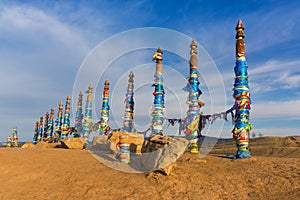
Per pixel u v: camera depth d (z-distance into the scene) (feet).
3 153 39.17
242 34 42.73
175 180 24.54
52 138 112.98
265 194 20.79
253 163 32.14
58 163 33.63
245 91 39.40
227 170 28.43
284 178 24.03
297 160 33.45
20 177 27.55
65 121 98.68
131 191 22.49
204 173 27.09
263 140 139.54
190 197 20.72
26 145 81.25
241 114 38.52
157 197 20.98
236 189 22.34
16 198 21.99
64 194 22.59
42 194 22.81
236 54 42.50
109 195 21.80
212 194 21.31
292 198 19.06
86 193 22.47
